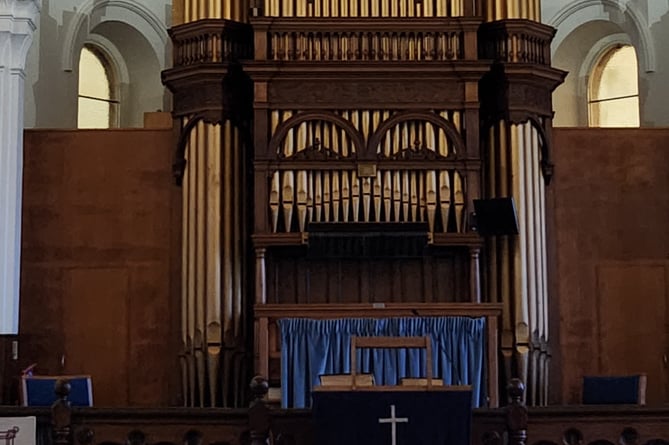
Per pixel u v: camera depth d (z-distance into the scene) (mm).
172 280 14430
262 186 13852
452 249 13984
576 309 14508
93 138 14633
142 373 14305
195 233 14133
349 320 12086
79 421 9242
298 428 9266
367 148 13953
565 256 14570
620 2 17219
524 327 13930
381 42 14141
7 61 14062
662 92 16719
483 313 12469
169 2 17594
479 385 12031
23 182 14508
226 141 14227
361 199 13906
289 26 14102
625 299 14531
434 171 13953
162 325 14391
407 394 8969
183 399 14094
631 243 14633
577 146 14727
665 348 14461
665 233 14641
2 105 14008
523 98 14367
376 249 13641
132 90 17641
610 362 14445
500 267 14109
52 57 16234
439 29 14133
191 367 13969
